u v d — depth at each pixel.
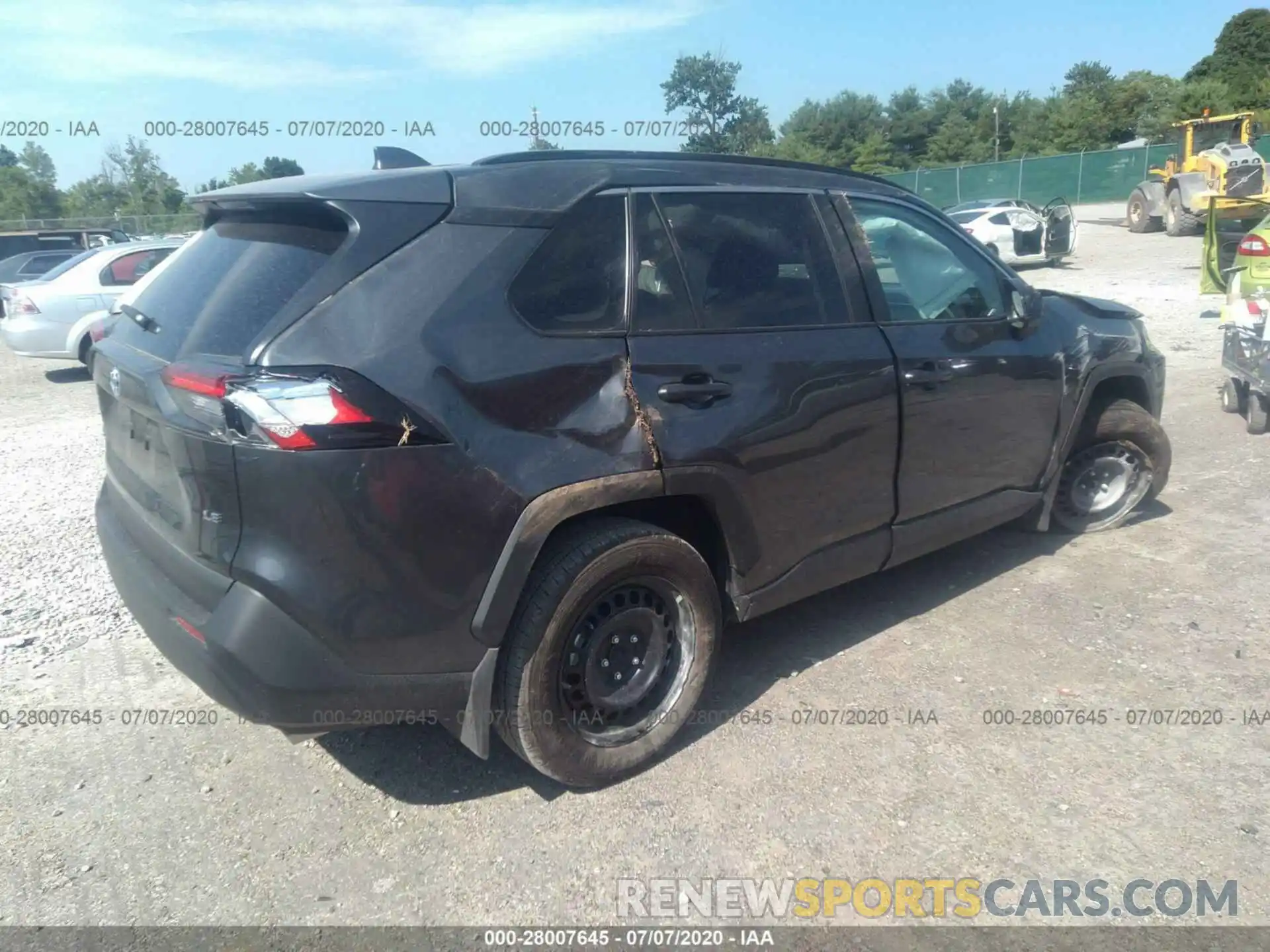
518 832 3.02
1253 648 3.96
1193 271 17.66
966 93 70.94
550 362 2.91
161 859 2.92
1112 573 4.74
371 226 2.78
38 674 4.00
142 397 2.91
